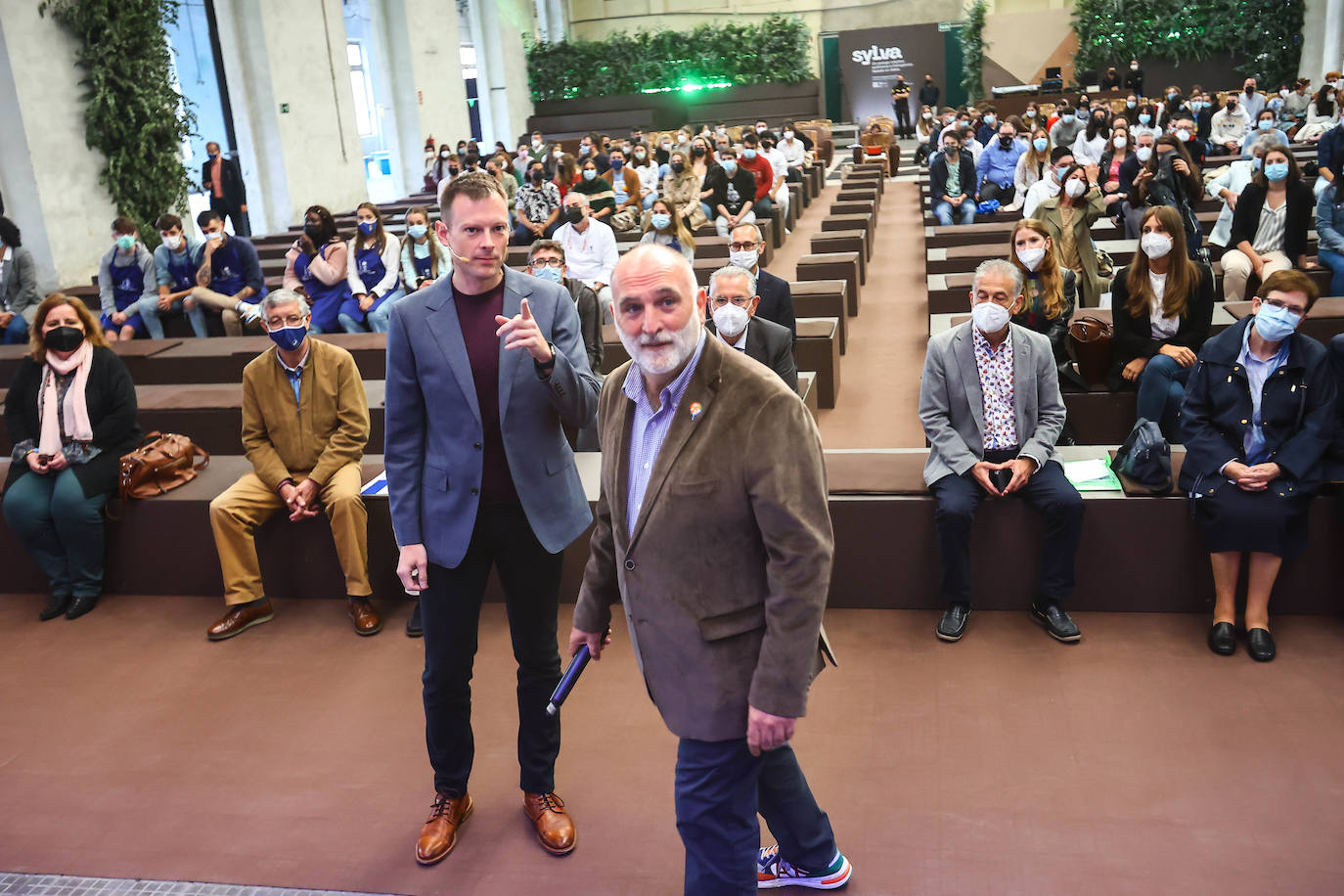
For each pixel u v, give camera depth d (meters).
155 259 8.38
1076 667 3.43
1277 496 3.37
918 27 27.66
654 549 1.96
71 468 4.28
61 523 4.24
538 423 2.55
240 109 14.71
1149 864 2.52
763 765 2.26
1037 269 5.02
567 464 2.65
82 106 10.68
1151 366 4.77
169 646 3.97
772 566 1.89
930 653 3.57
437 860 2.69
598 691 3.45
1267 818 2.66
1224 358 3.55
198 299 8.24
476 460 2.53
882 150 20.38
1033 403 3.76
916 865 2.57
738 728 1.97
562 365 2.46
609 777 2.99
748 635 1.97
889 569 3.88
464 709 2.70
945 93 27.98
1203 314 4.83
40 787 3.11
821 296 7.78
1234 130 17.44
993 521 3.77
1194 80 24.94
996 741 3.06
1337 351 3.41
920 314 9.06
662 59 27.55
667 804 2.87
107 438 4.36
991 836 2.65
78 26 10.45
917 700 3.29
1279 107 18.39
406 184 20.19
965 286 7.27
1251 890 2.42
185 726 3.41
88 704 3.58
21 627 4.20
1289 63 23.98
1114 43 25.28
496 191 2.47
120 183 11.05
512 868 2.65
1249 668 3.35
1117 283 4.97
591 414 2.57
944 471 3.76
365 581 4.03
